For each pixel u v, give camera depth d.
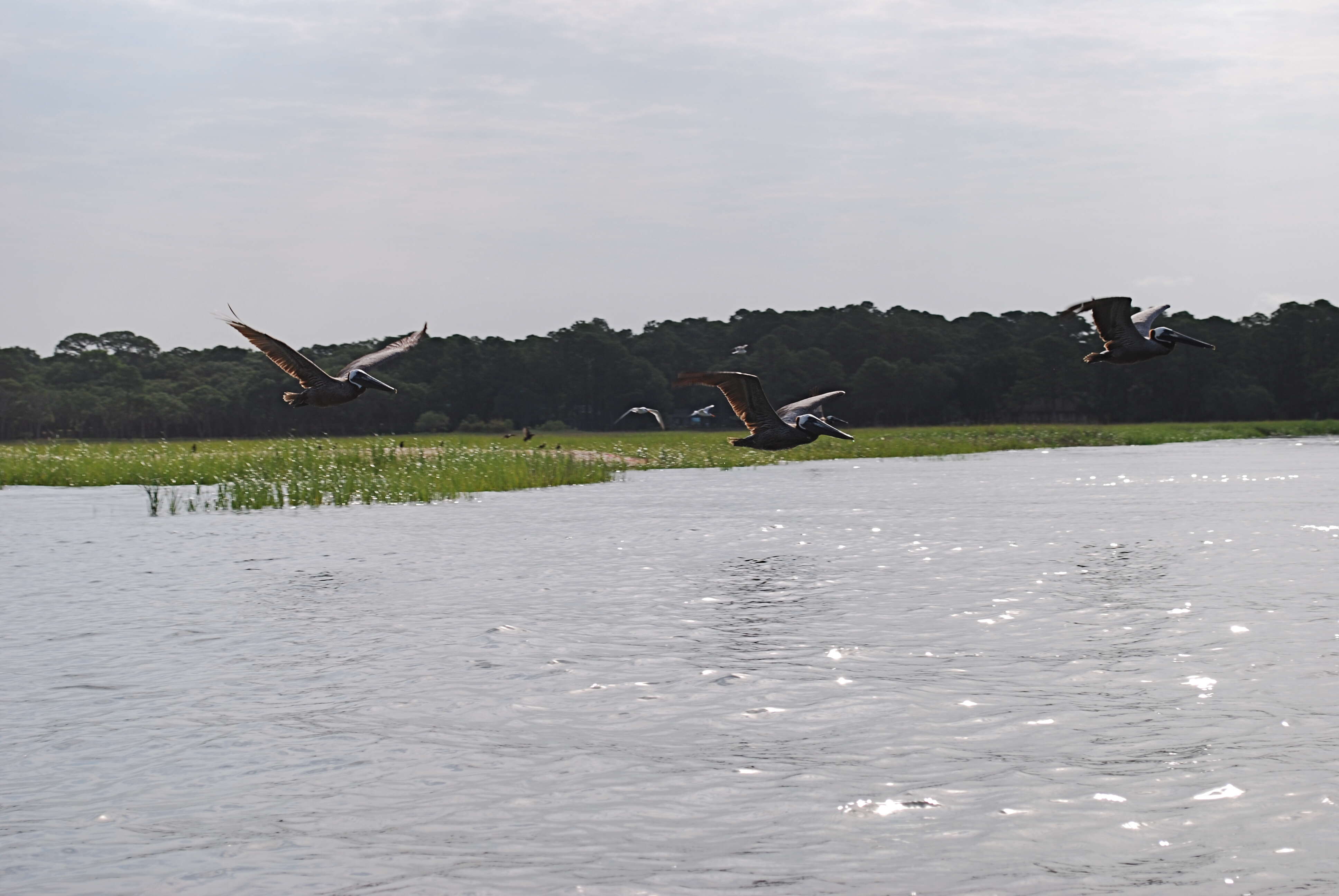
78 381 150.00
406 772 8.20
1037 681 10.44
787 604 14.54
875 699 9.90
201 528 24.33
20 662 11.62
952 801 7.52
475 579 16.84
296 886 6.37
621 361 156.75
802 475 42.59
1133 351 13.95
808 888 6.27
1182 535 21.19
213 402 138.25
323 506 29.66
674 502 30.34
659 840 6.97
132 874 6.54
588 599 15.04
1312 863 6.49
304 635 12.80
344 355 145.38
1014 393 154.75
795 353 168.00
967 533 22.19
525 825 7.21
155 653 11.99
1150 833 6.95
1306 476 39.00
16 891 6.33
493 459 38.72
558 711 9.66
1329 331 161.25
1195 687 10.12
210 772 8.23
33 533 23.42
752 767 8.21
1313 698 9.67
